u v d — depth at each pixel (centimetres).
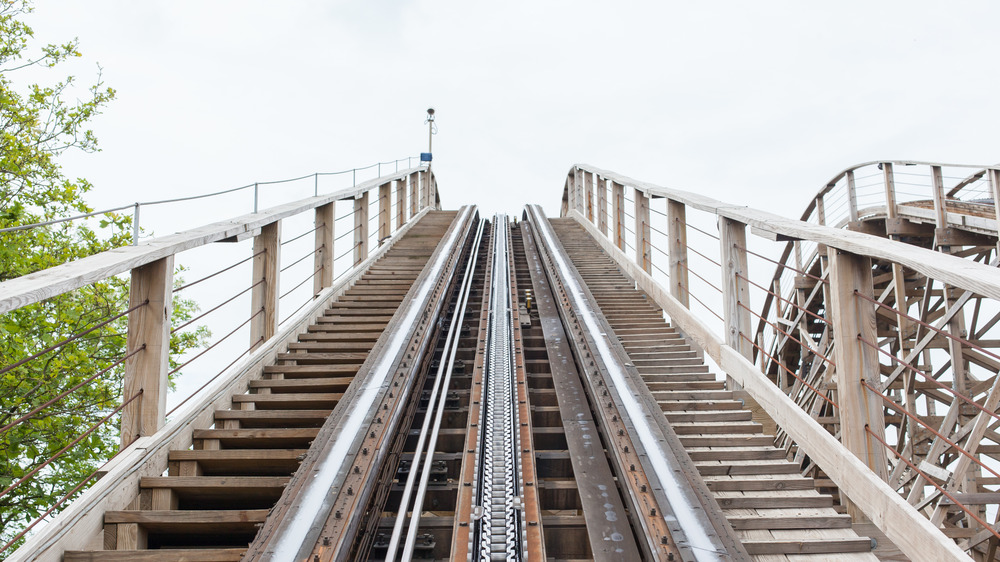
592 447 471
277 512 339
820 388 1266
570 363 667
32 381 755
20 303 288
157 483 412
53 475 821
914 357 1060
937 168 1032
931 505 1041
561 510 434
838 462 408
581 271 1171
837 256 419
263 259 681
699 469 466
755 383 543
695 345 761
